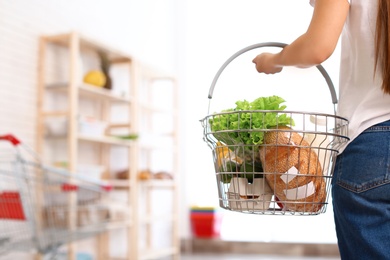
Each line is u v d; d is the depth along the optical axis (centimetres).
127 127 456
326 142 106
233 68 586
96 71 410
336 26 95
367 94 102
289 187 101
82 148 437
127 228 488
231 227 595
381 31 99
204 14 612
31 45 375
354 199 99
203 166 616
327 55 96
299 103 532
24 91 367
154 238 542
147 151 533
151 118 543
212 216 585
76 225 326
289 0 579
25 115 367
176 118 521
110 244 464
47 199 317
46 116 386
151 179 472
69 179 333
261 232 584
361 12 103
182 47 615
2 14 352
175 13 618
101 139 394
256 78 574
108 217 385
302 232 573
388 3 97
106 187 304
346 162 101
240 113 105
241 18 597
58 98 402
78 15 432
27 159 363
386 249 96
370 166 98
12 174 269
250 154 105
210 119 111
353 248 100
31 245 276
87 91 396
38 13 384
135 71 452
